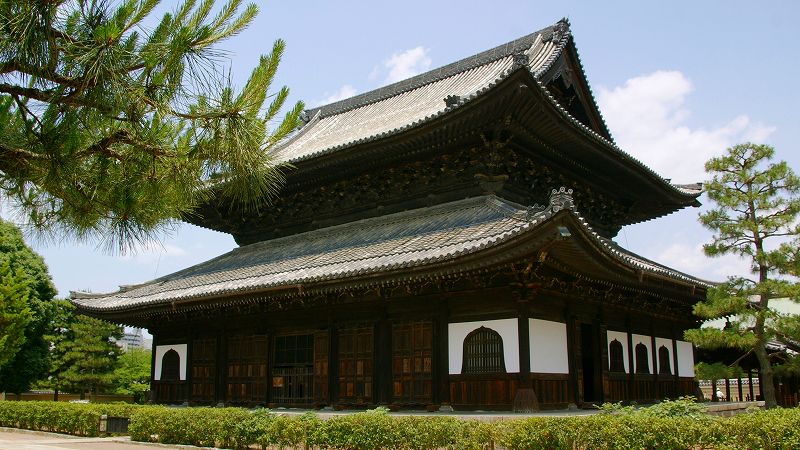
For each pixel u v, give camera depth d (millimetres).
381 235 27500
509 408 21297
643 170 30453
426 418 17438
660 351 31188
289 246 32406
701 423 14188
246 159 9906
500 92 23188
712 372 28297
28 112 9008
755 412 15141
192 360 32188
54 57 8039
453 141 26422
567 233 18969
